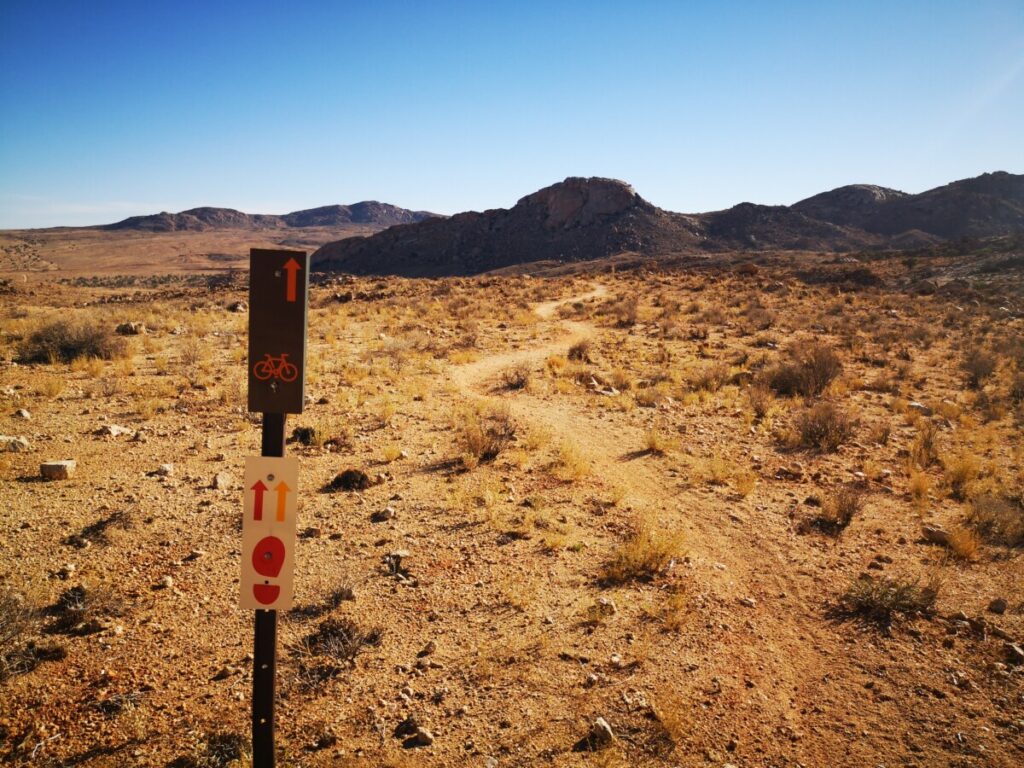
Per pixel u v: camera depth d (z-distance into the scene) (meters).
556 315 35.03
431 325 28.38
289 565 3.76
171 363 16.97
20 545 6.93
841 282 56.22
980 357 21.22
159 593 6.41
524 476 10.14
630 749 4.80
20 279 70.81
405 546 7.63
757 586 7.34
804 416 13.83
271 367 3.63
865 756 4.91
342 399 14.02
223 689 5.19
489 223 143.50
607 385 17.80
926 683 5.77
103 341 17.45
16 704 4.89
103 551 7.03
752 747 4.93
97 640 5.66
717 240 134.00
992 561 8.09
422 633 6.05
